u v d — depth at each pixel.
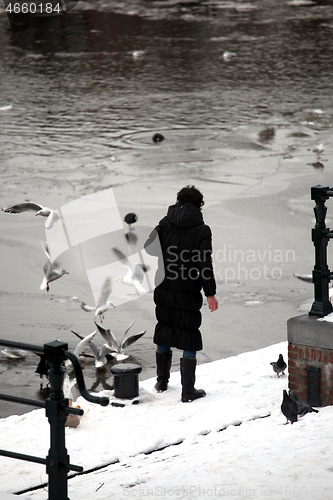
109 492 17.80
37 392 34.16
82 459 21.91
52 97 117.31
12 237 59.22
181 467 19.25
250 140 91.75
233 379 29.00
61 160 84.50
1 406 32.25
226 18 185.25
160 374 28.09
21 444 23.34
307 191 71.44
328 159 83.06
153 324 42.97
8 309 45.53
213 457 19.77
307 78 125.69
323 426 21.86
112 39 165.00
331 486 16.38
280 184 73.81
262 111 106.00
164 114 105.50
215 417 24.84
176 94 117.31
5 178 77.75
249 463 18.47
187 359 26.77
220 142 91.06
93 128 99.00
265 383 28.28
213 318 43.88
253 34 165.50
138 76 130.88
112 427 24.45
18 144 91.50
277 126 98.31
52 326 42.94
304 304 46.03
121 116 104.94
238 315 44.31
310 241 57.91
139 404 26.69
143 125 99.88
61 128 99.19
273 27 173.12
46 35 170.75
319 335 24.39
